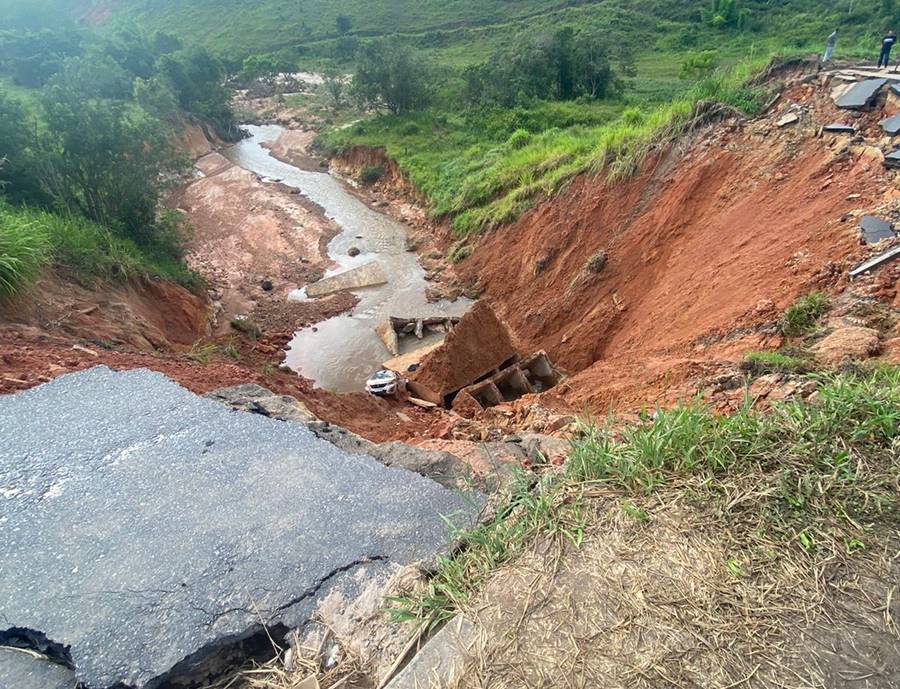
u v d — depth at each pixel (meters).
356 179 32.84
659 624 2.53
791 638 2.44
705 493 3.15
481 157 27.03
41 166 16.03
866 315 7.99
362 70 38.19
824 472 3.18
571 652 2.46
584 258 16.84
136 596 3.35
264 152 39.53
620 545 2.93
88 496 4.12
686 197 14.85
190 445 4.67
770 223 11.94
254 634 3.17
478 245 21.62
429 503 3.97
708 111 15.91
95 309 11.32
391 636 2.98
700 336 10.30
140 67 45.69
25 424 4.96
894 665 2.32
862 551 2.78
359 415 10.68
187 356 10.40
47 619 3.24
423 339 17.92
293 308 19.86
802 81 14.72
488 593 2.83
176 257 19.25
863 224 9.45
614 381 10.41
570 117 29.00
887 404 3.46
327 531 3.75
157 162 18.77
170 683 3.05
